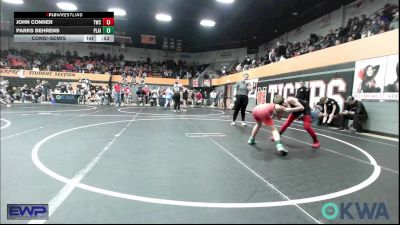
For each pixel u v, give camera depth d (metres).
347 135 7.33
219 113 14.70
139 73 29.11
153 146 5.10
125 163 3.85
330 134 7.39
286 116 11.25
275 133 4.74
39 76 25.20
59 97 21.42
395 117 7.24
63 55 29.17
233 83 21.28
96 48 30.95
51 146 4.89
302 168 3.79
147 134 6.51
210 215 2.28
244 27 21.44
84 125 7.92
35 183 2.97
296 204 2.53
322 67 10.74
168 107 19.02
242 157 4.36
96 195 2.66
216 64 30.78
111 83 26.97
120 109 15.62
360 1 14.39
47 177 3.18
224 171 3.56
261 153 4.68
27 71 24.81
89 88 24.89
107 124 8.28
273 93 14.84
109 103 21.56
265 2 15.55
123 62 30.67
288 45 18.83
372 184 3.13
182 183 3.06
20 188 2.82
